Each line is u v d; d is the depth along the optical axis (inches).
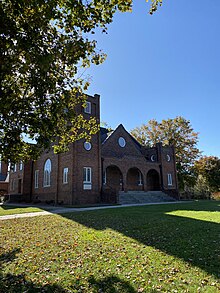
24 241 301.7
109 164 1049.5
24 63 175.9
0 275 194.5
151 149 1384.1
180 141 1722.4
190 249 243.0
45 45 176.7
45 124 211.9
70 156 925.8
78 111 958.4
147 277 178.1
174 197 1178.6
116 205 829.2
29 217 526.0
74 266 207.3
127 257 224.5
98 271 193.8
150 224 393.1
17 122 214.7
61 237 316.2
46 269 203.0
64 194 928.3
